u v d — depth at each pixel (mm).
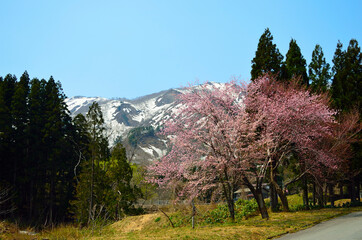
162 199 34812
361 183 35594
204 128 17281
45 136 42156
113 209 32562
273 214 20969
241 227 14703
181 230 17578
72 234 15711
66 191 46219
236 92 19797
